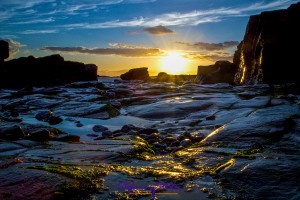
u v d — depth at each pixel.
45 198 1.54
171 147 3.26
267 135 2.91
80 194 1.65
